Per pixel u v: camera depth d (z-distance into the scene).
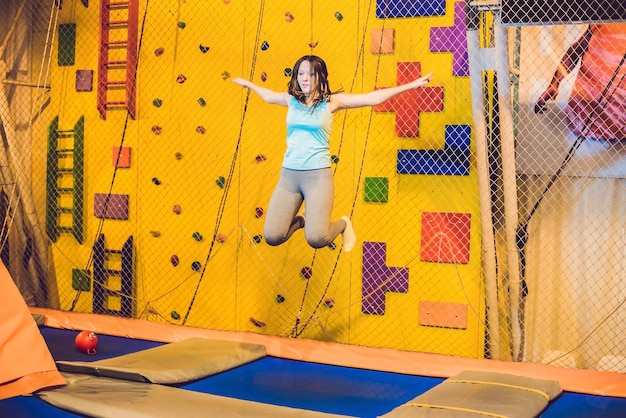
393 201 4.98
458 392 3.95
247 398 4.07
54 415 3.69
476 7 4.29
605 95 4.50
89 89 5.84
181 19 5.54
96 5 5.83
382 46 4.96
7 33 6.10
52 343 5.24
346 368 4.76
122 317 5.66
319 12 5.13
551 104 4.61
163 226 5.64
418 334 4.94
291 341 5.06
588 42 4.53
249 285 5.38
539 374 4.42
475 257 4.80
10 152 5.96
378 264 5.00
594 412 3.88
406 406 3.74
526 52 4.64
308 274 5.19
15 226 6.06
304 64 4.02
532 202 4.69
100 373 4.29
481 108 4.49
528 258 4.70
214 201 5.47
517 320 4.63
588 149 4.55
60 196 6.00
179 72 5.56
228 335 5.29
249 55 5.33
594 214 4.57
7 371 3.95
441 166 4.83
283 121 5.25
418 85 3.93
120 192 5.77
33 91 6.05
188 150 5.54
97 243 5.84
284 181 4.12
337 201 5.11
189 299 5.56
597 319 4.59
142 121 5.68
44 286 6.03
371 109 5.02
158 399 3.82
